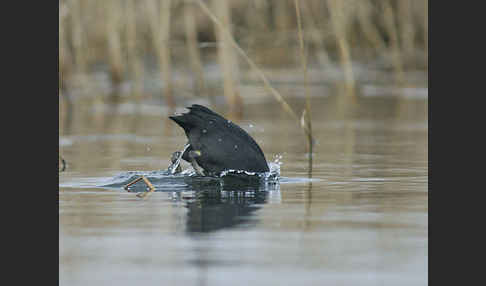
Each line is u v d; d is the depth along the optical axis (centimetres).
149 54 3092
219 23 1761
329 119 2288
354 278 788
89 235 955
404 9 3544
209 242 920
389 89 3042
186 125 1318
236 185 1302
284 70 3525
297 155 1653
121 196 1205
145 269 817
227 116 2327
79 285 770
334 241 922
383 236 942
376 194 1212
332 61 3631
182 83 2950
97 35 3334
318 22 3341
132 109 2558
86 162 1551
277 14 3450
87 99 2784
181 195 1212
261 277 789
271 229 978
